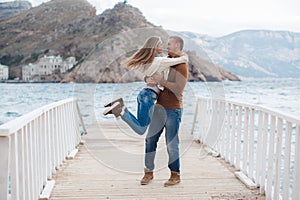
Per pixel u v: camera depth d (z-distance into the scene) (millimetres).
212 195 3346
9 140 2256
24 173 2715
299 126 2658
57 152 4262
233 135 4453
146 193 3389
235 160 4367
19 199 2635
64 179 3850
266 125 3385
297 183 2678
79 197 3279
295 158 2705
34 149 3115
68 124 5008
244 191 3479
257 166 3572
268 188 3232
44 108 3502
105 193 3387
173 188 3537
